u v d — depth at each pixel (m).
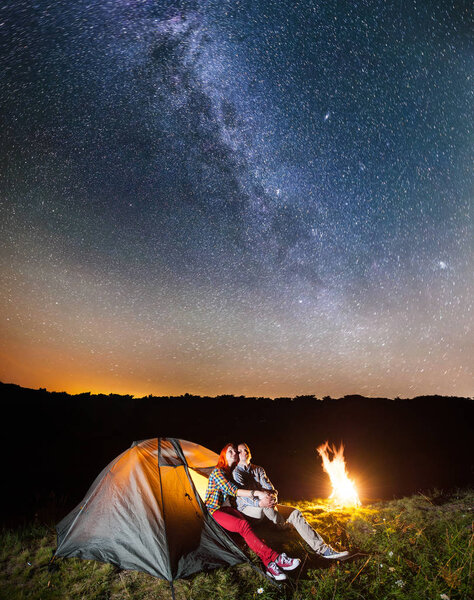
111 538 4.36
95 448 9.95
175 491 4.53
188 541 4.27
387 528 5.13
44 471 8.02
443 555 4.40
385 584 3.93
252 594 3.77
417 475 8.72
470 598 3.69
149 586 3.97
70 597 3.79
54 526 5.24
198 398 17.73
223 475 4.52
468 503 6.50
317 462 9.97
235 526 4.27
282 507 4.58
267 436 12.30
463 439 12.85
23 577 4.11
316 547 4.33
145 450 4.77
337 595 3.71
